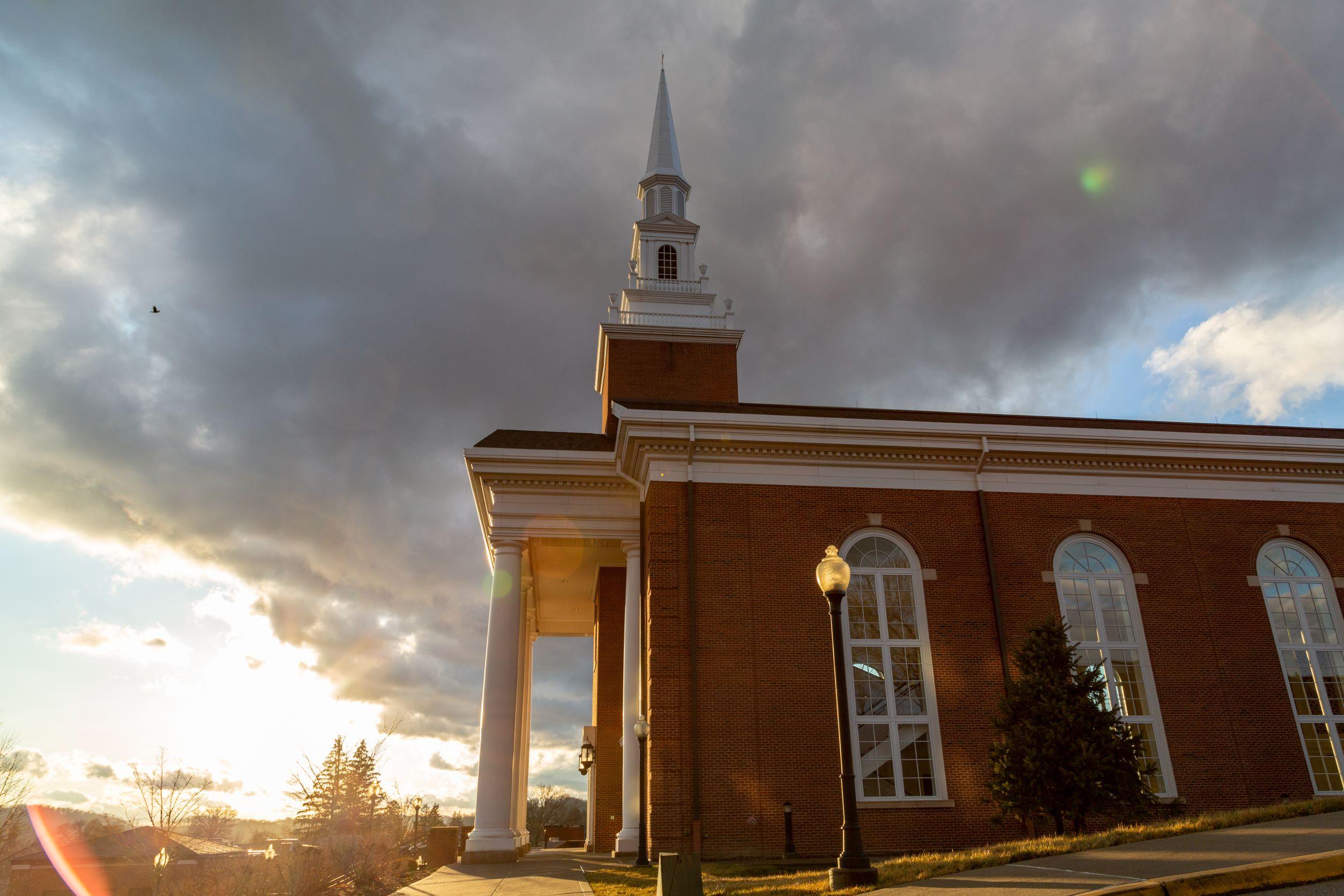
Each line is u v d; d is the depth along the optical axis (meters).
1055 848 11.97
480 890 16.75
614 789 32.59
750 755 21.95
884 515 24.78
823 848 21.36
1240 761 23.62
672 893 11.36
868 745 22.55
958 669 23.48
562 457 27.66
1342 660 25.25
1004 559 24.81
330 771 52.69
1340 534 26.50
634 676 25.83
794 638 23.22
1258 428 28.03
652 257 42.00
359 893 23.52
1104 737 17.78
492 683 25.95
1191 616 24.95
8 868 42.41
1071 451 25.58
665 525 23.72
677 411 24.72
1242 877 7.78
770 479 24.66
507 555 27.19
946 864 11.90
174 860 37.62
